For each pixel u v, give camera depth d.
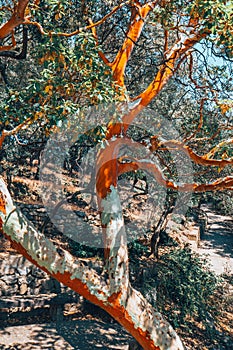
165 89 10.98
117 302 5.83
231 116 9.05
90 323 10.03
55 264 5.56
